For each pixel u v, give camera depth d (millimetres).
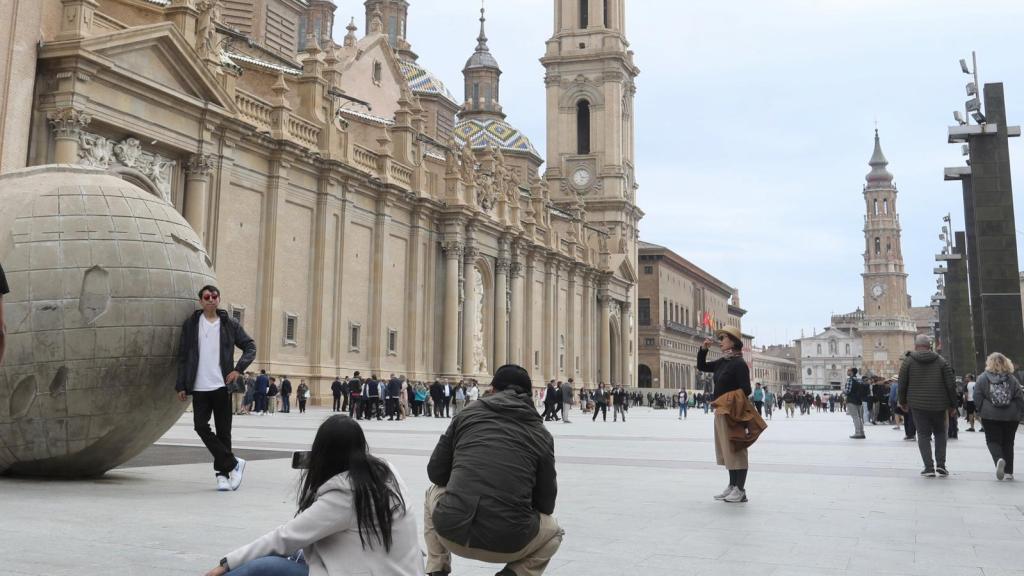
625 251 88062
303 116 44969
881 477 15039
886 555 7949
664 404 92438
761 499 11836
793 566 7430
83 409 10883
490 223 60312
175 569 6602
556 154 90625
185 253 11867
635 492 12453
